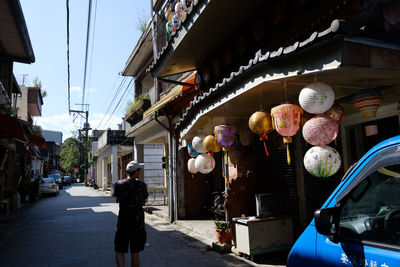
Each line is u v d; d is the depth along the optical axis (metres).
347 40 2.79
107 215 12.45
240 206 6.09
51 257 6.39
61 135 62.53
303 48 3.03
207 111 5.13
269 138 6.61
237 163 7.10
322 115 3.39
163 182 17.66
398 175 1.89
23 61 12.25
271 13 5.73
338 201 2.24
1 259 6.30
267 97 4.46
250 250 5.46
